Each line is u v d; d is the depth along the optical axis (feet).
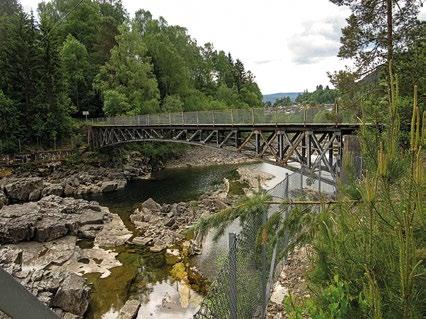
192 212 71.46
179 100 186.91
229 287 16.58
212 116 78.38
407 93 39.93
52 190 96.58
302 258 29.01
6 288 3.45
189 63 249.55
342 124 49.44
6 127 119.75
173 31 244.83
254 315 20.54
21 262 49.90
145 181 125.18
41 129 130.31
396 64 42.86
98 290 42.42
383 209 11.27
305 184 38.88
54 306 36.68
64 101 144.87
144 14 234.99
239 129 70.18
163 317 36.24
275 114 61.46
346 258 11.80
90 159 136.87
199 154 178.40
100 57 194.08
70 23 206.90
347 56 50.83
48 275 41.93
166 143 159.12
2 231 57.57
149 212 76.07
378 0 46.55
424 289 10.29
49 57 139.13
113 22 207.62
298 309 12.03
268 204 16.81
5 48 135.44
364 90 48.91
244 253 19.35
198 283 42.75
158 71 199.00
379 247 11.12
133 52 169.68
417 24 45.55
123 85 167.02
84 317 36.91
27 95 131.64
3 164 114.93
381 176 10.48
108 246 57.72
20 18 139.85
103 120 148.25
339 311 10.55
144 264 49.93
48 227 59.36
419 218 10.41
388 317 10.00
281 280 26.55
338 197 15.02
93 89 177.17
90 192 105.50
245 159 172.45
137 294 41.45
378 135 12.12
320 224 13.29
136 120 115.24
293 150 57.82
